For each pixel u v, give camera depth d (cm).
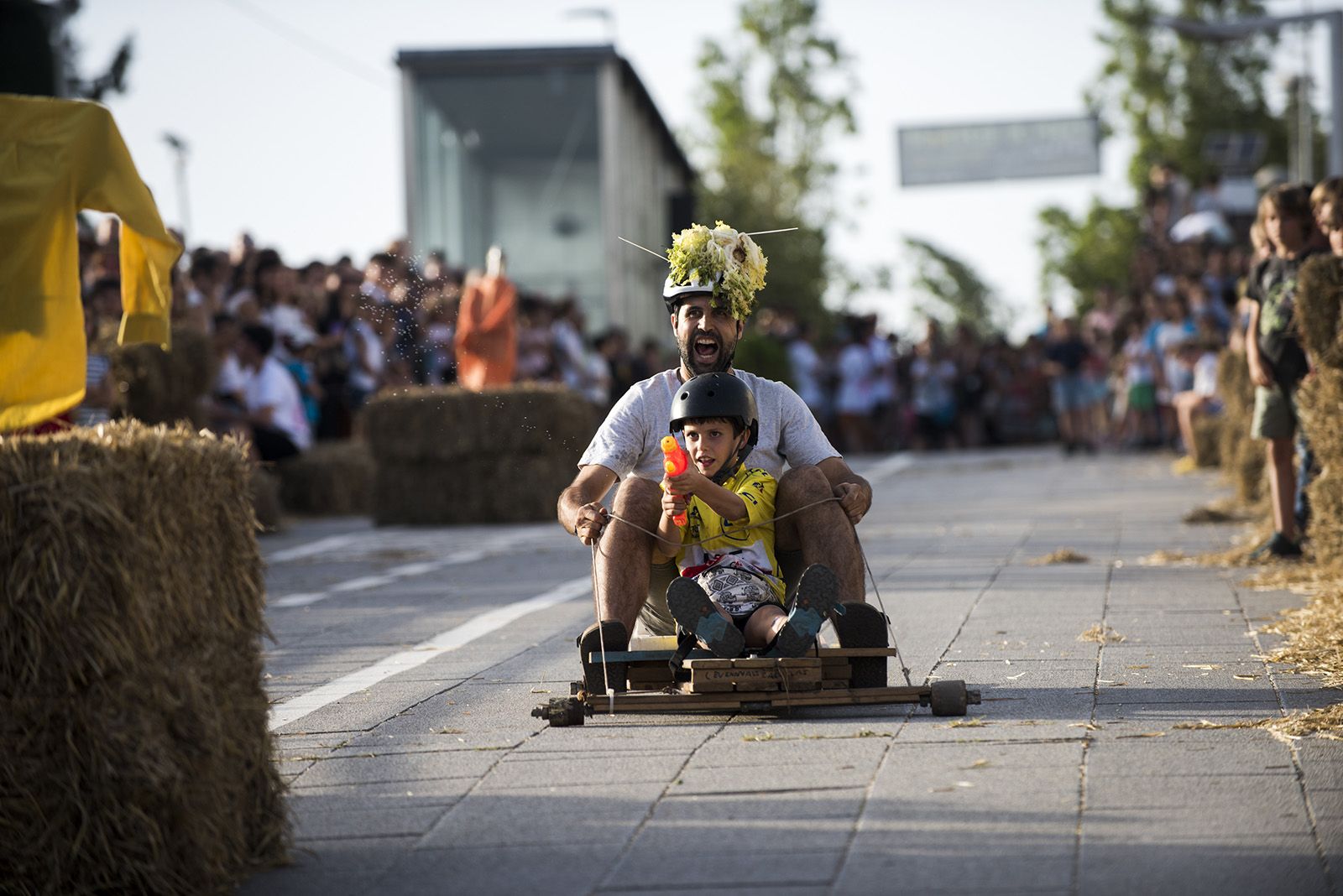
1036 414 5781
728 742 974
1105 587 1675
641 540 1080
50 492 706
